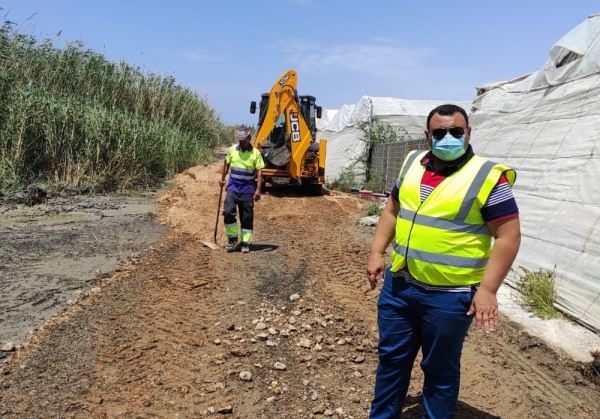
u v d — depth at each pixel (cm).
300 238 955
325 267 744
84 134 1407
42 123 1307
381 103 2014
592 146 676
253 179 815
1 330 471
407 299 296
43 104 1298
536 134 813
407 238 292
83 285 607
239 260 764
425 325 291
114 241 840
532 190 743
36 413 345
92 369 407
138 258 736
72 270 666
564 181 689
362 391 398
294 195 1561
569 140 727
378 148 1845
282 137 1538
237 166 805
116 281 623
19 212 1055
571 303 564
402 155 1584
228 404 370
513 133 881
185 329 493
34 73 1600
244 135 791
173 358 433
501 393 410
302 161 1496
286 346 468
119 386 385
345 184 1886
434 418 300
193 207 1192
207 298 586
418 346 310
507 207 271
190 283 632
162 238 878
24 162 1293
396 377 311
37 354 424
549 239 656
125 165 1489
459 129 276
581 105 751
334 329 511
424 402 308
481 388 416
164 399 371
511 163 831
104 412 349
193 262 734
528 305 593
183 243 852
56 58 1673
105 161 1463
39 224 952
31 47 1573
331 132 2516
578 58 824
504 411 385
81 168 1372
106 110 1548
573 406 398
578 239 609
